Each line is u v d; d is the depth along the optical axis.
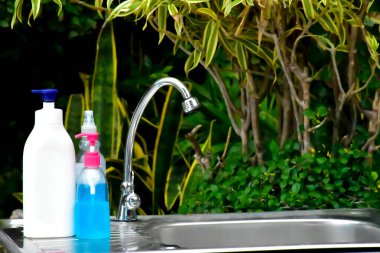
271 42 4.17
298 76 4.08
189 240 3.31
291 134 4.38
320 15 3.80
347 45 4.11
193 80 5.35
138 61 5.29
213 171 4.38
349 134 4.30
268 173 4.09
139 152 4.85
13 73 5.27
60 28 5.14
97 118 4.79
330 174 4.07
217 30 3.81
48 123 2.87
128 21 5.23
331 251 2.64
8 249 2.79
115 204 4.80
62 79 5.30
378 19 4.08
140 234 2.94
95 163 2.87
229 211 4.15
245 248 2.61
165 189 4.72
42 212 2.85
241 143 4.87
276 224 3.39
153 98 5.17
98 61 4.79
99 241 2.78
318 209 3.79
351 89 4.09
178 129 4.71
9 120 5.32
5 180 5.33
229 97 4.37
